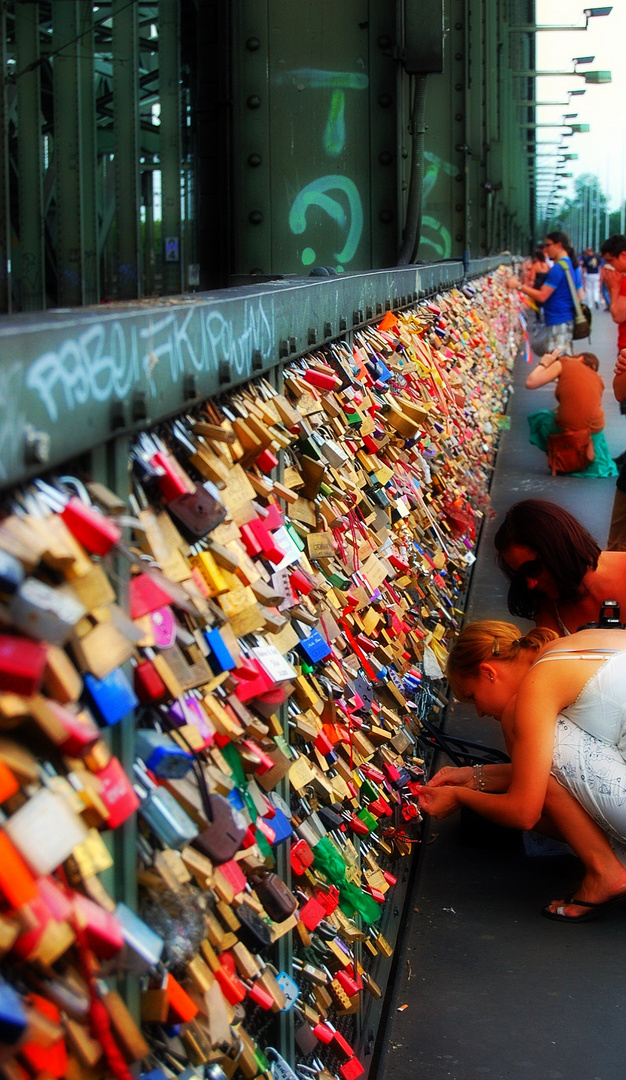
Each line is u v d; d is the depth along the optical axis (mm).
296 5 7219
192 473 1878
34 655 1098
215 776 1717
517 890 4004
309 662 2475
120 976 1380
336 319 3197
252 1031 2027
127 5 6945
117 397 1438
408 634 4125
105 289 9086
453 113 13383
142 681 1485
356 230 7289
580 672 3574
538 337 15992
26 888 1068
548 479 10867
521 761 3600
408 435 3760
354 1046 2859
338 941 2621
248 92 7297
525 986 3389
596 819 3656
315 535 2656
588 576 4164
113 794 1320
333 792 2596
